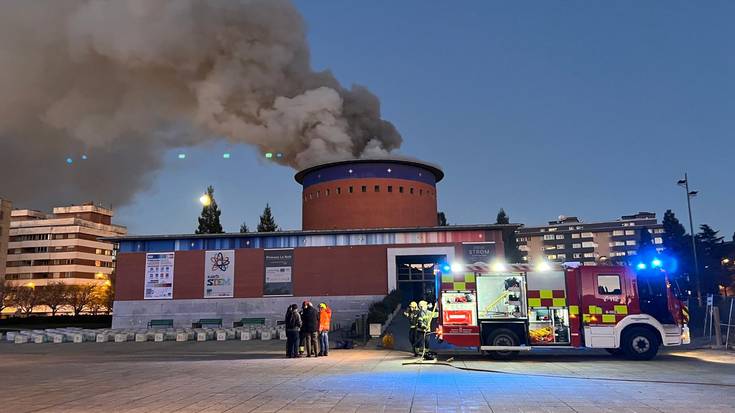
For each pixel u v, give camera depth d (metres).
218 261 35.88
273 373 13.26
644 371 13.59
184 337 28.50
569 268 17.22
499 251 34.34
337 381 11.64
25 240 119.81
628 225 133.75
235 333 28.66
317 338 18.64
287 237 35.84
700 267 52.06
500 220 62.22
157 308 35.62
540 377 12.29
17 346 27.17
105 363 16.77
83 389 10.62
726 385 10.84
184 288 35.75
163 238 36.31
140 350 23.67
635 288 16.88
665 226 59.88
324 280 34.94
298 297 34.91
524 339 16.97
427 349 16.30
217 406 8.63
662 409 8.24
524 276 17.27
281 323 34.50
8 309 100.69
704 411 8.05
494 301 17.20
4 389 10.71
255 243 35.91
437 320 17.58
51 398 9.53
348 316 34.34
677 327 16.53
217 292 35.47
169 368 14.65
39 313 97.06
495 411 8.12
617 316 16.73
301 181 48.06
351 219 43.00
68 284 109.25
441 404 8.73
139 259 36.38
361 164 43.81
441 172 46.91
